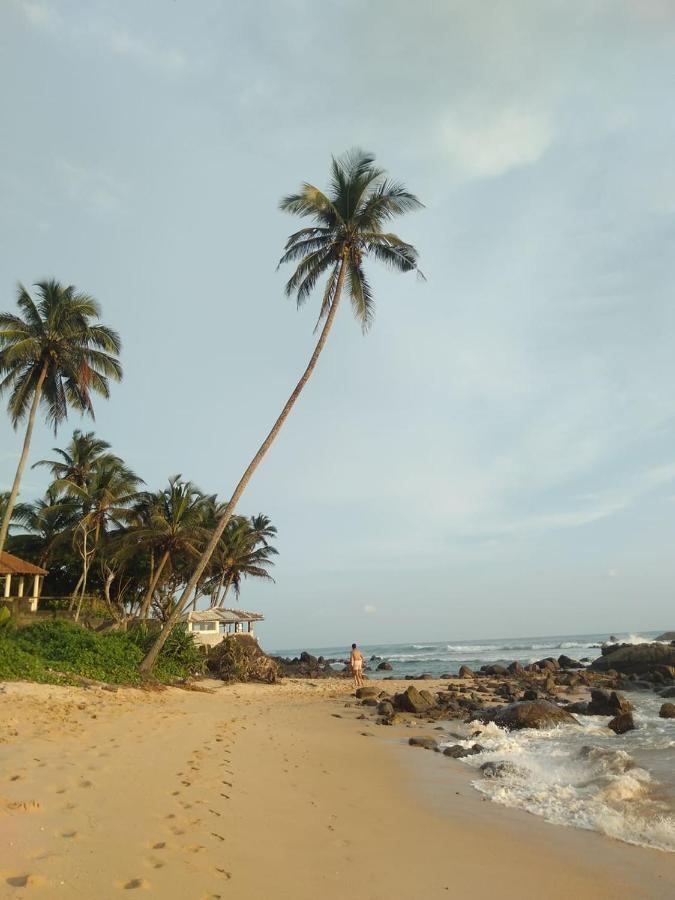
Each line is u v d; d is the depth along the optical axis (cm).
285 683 3453
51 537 4300
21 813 570
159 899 435
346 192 2456
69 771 757
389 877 557
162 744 1055
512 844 693
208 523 4781
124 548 3834
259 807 731
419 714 2023
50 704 1367
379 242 2481
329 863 573
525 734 1609
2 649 1772
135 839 548
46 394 2994
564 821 796
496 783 1022
